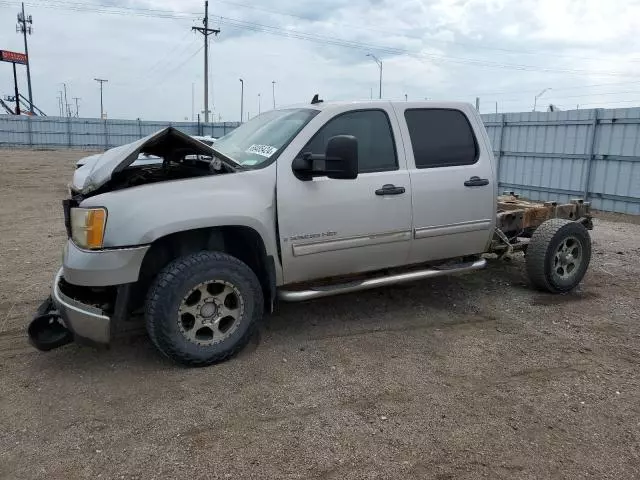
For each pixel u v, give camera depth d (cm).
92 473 277
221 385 366
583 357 419
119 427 317
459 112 506
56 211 1109
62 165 2423
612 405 348
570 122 1252
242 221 389
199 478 273
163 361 401
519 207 623
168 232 365
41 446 299
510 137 1423
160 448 298
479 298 555
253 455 292
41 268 648
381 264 467
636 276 650
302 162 413
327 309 514
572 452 299
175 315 373
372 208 443
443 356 418
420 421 327
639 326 484
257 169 405
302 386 367
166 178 427
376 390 363
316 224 421
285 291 429
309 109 455
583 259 578
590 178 1223
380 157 457
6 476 274
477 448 301
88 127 3909
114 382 370
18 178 1802
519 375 388
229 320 402
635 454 298
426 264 512
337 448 299
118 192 368
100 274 357
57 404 342
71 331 369
